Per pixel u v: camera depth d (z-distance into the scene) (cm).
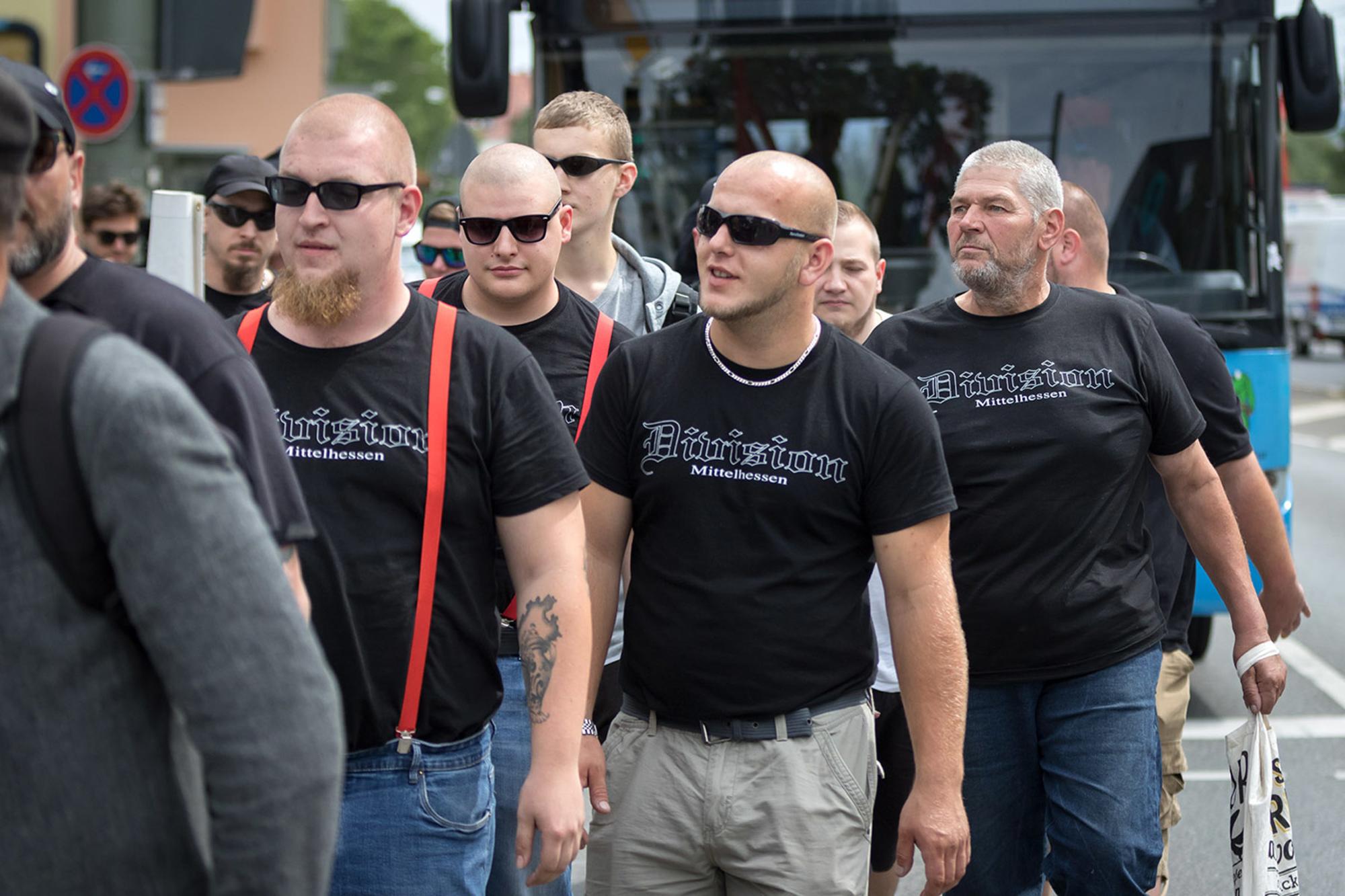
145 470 192
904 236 799
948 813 351
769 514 348
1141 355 420
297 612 205
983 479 411
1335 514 1648
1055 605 409
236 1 1240
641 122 803
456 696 330
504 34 766
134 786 199
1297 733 756
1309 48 789
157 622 194
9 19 2441
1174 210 786
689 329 364
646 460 356
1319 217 4175
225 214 618
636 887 359
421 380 326
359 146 317
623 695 369
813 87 799
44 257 245
